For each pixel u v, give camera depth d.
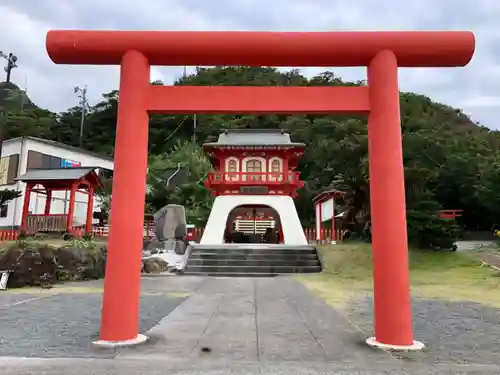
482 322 7.52
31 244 13.35
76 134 64.31
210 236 22.70
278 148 24.06
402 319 5.43
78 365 4.43
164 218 19.62
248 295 10.55
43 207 29.39
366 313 8.34
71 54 5.94
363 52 5.88
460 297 10.61
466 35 5.78
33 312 8.07
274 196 23.58
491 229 34.97
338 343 5.68
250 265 17.52
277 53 5.88
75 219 30.67
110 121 67.50
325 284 13.10
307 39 5.85
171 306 8.91
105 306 5.51
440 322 7.52
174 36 5.85
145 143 5.91
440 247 20.00
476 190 34.62
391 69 5.80
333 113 6.12
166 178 47.75
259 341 5.77
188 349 5.27
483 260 17.58
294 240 22.47
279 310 8.38
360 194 24.42
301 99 5.96
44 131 56.94
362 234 25.38
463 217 36.31
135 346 5.32
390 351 5.25
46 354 4.99
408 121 51.44
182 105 5.93
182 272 16.77
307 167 51.25
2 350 5.20
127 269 5.52
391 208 5.55
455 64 5.97
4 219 27.78
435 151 39.28
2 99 26.27
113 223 5.59
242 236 28.14
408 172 19.95
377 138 5.76
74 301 9.47
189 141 65.12
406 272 5.52
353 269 16.27
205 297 10.17
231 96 5.96
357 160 38.53
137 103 5.82
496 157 36.19
